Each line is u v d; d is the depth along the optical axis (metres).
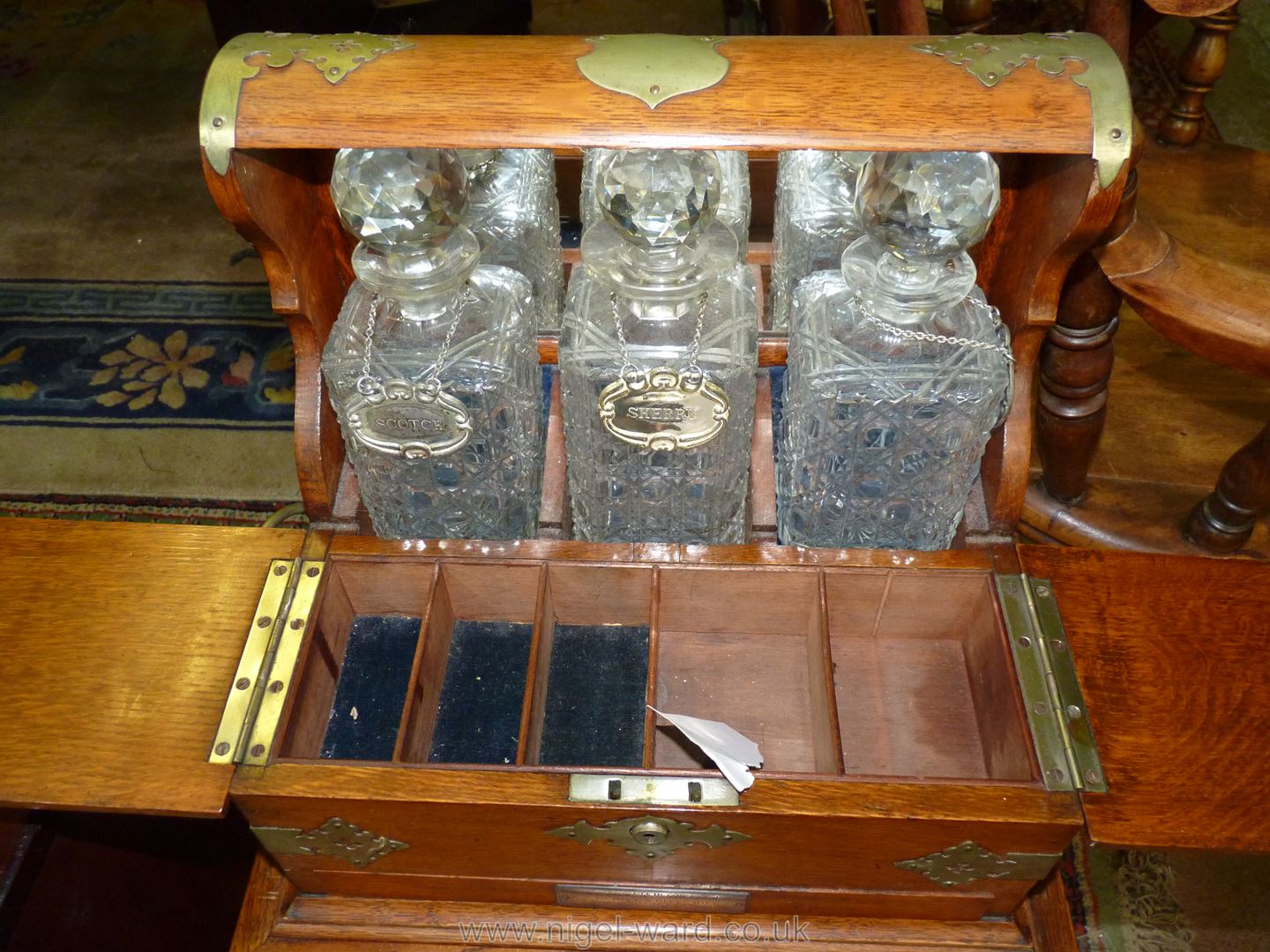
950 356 0.75
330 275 0.82
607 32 2.24
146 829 1.02
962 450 0.79
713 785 0.67
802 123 0.62
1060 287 0.72
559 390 0.94
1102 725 0.70
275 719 0.71
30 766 0.68
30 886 0.84
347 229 0.74
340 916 0.83
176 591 0.77
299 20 1.99
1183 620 0.75
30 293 1.90
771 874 0.77
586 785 0.67
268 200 0.69
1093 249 0.82
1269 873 1.20
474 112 0.62
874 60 0.64
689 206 0.68
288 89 0.63
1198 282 0.82
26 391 1.73
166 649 0.74
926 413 0.77
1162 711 0.70
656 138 0.61
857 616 0.86
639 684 0.87
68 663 0.73
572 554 0.81
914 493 0.84
